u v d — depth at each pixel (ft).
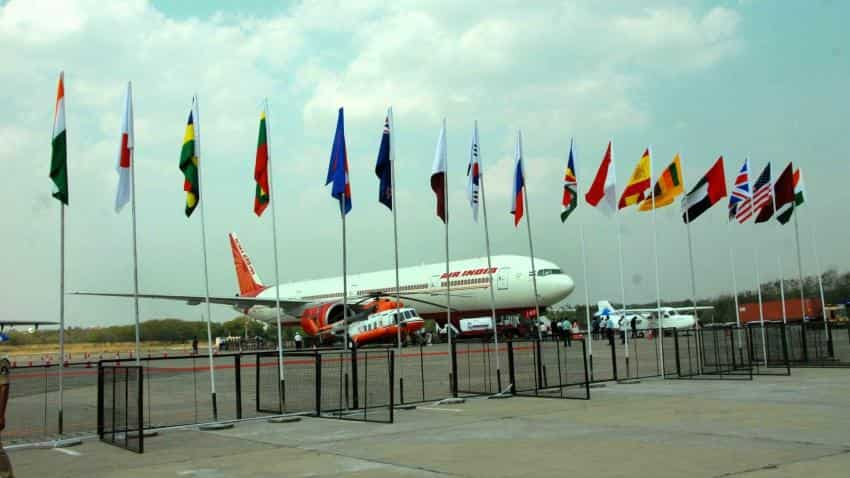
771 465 26.96
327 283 226.99
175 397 67.67
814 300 214.48
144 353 282.77
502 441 34.96
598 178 76.02
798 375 69.36
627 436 35.09
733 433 34.96
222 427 44.09
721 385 61.67
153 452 35.70
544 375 63.77
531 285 171.63
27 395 78.33
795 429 35.78
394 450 33.45
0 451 26.37
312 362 60.75
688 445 31.94
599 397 54.44
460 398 54.75
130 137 46.60
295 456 32.89
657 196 79.87
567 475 26.37
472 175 65.10
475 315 189.67
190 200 50.78
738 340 84.69
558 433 36.94
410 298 194.18
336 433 40.09
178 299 181.68
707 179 79.77
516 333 188.55
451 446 34.01
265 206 53.42
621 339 175.52
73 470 31.40
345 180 57.00
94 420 53.31
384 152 60.44
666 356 108.78
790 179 90.22
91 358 251.80
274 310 243.60
